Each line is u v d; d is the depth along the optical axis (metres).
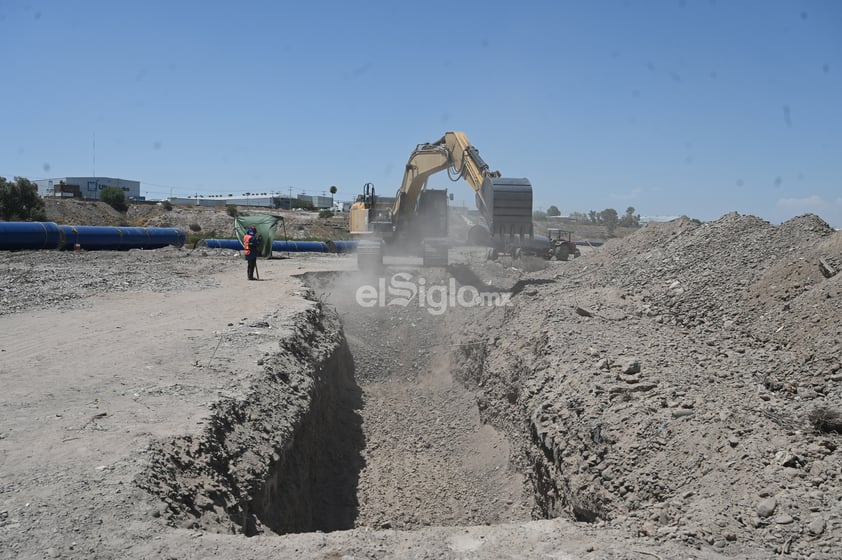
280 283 22.78
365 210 32.41
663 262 18.25
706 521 6.14
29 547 5.32
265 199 125.19
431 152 26.58
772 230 17.03
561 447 9.17
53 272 24.20
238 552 5.65
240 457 8.41
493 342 16.69
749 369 10.35
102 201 80.19
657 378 10.01
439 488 12.98
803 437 7.38
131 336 13.28
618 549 5.76
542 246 39.47
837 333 10.41
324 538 6.11
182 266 28.70
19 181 60.09
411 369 19.94
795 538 5.73
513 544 6.03
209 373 10.77
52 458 7.00
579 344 12.34
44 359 11.20
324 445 13.21
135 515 5.99
